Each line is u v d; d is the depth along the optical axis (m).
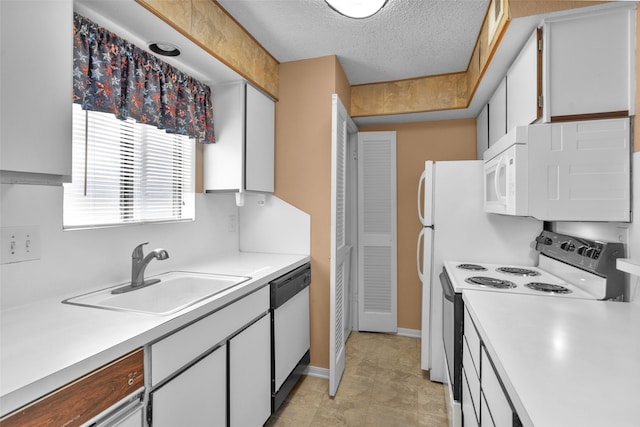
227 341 1.47
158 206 1.97
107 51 1.51
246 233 2.63
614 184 1.41
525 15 1.44
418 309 3.25
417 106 2.89
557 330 1.11
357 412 2.02
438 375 2.36
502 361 0.89
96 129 1.59
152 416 1.05
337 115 2.18
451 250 2.34
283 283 1.98
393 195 3.27
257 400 1.72
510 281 1.80
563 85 1.46
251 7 1.86
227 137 2.19
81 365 0.83
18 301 1.23
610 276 1.44
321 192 2.45
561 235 1.85
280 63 2.54
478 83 2.22
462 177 2.32
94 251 1.51
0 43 0.85
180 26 1.53
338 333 2.34
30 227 1.26
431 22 2.01
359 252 3.33
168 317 1.13
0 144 0.85
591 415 0.65
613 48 1.40
